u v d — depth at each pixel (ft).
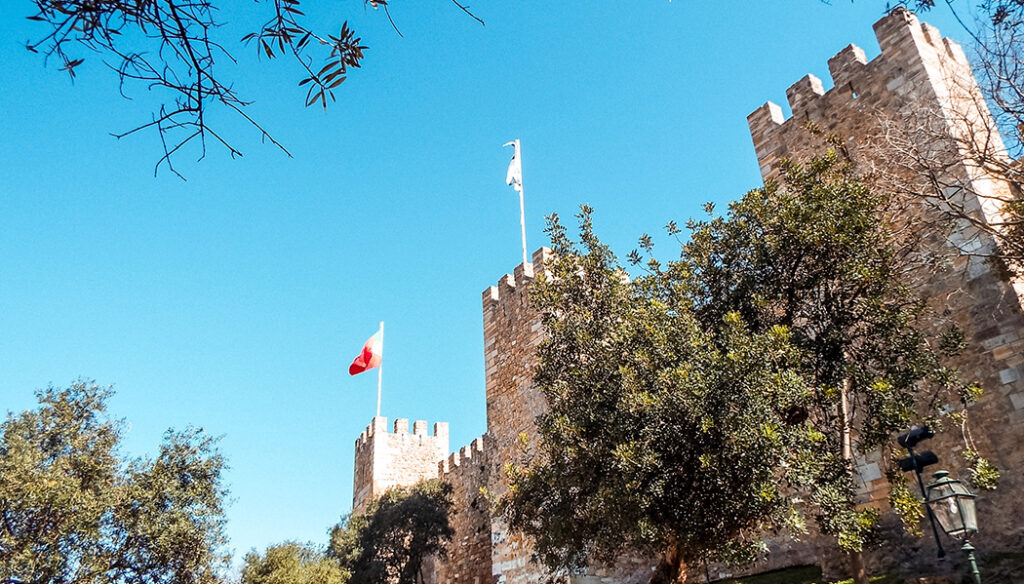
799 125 76.69
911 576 54.19
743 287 53.93
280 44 16.44
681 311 52.80
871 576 57.67
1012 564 49.08
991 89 43.60
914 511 45.11
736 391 45.44
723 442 45.01
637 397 48.42
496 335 106.83
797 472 44.11
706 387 45.93
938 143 61.46
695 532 46.52
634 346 52.60
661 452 47.65
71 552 70.95
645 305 56.29
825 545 61.98
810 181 55.42
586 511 52.80
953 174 60.34
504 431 99.04
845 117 71.97
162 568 76.79
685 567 51.57
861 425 57.06
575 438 52.80
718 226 57.31
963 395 50.19
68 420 81.25
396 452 167.22
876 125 68.44
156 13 13.38
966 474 55.11
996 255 51.55
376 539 127.44
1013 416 53.78
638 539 47.44
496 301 109.29
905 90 66.80
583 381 54.65
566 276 61.05
